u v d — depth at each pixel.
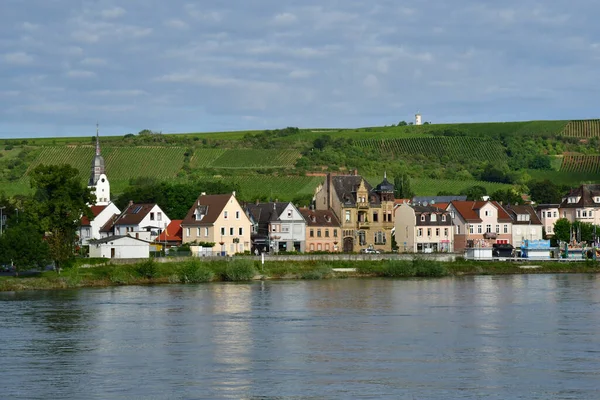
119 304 196.75
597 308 188.75
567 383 121.38
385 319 174.38
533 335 155.38
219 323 169.62
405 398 114.62
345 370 129.12
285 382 122.44
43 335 156.75
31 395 116.69
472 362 133.88
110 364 133.50
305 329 162.62
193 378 124.88
